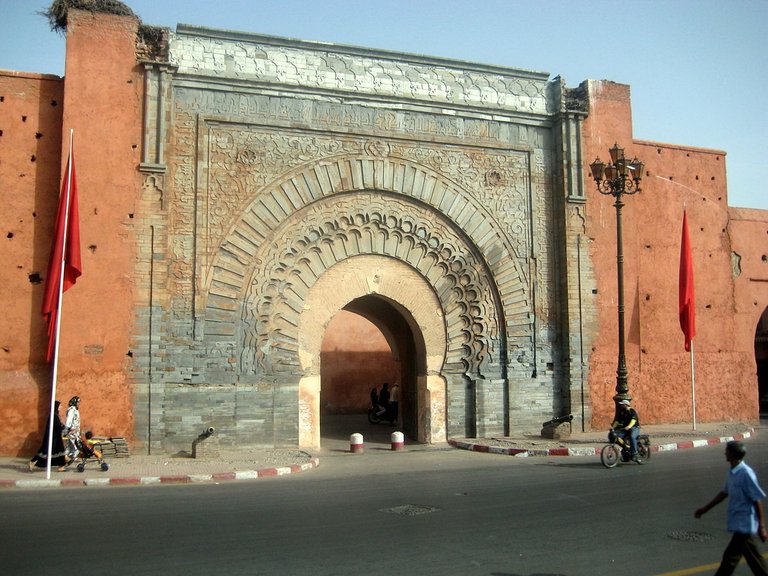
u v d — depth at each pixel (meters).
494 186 16.20
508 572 5.89
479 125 16.17
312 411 14.58
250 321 14.06
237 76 14.31
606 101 17.06
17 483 10.09
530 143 16.58
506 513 8.16
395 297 15.44
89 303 13.02
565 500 8.91
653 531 7.29
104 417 12.91
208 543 6.79
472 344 15.84
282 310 14.41
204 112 14.12
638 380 17.09
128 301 13.23
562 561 6.21
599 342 16.42
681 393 17.83
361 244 15.18
